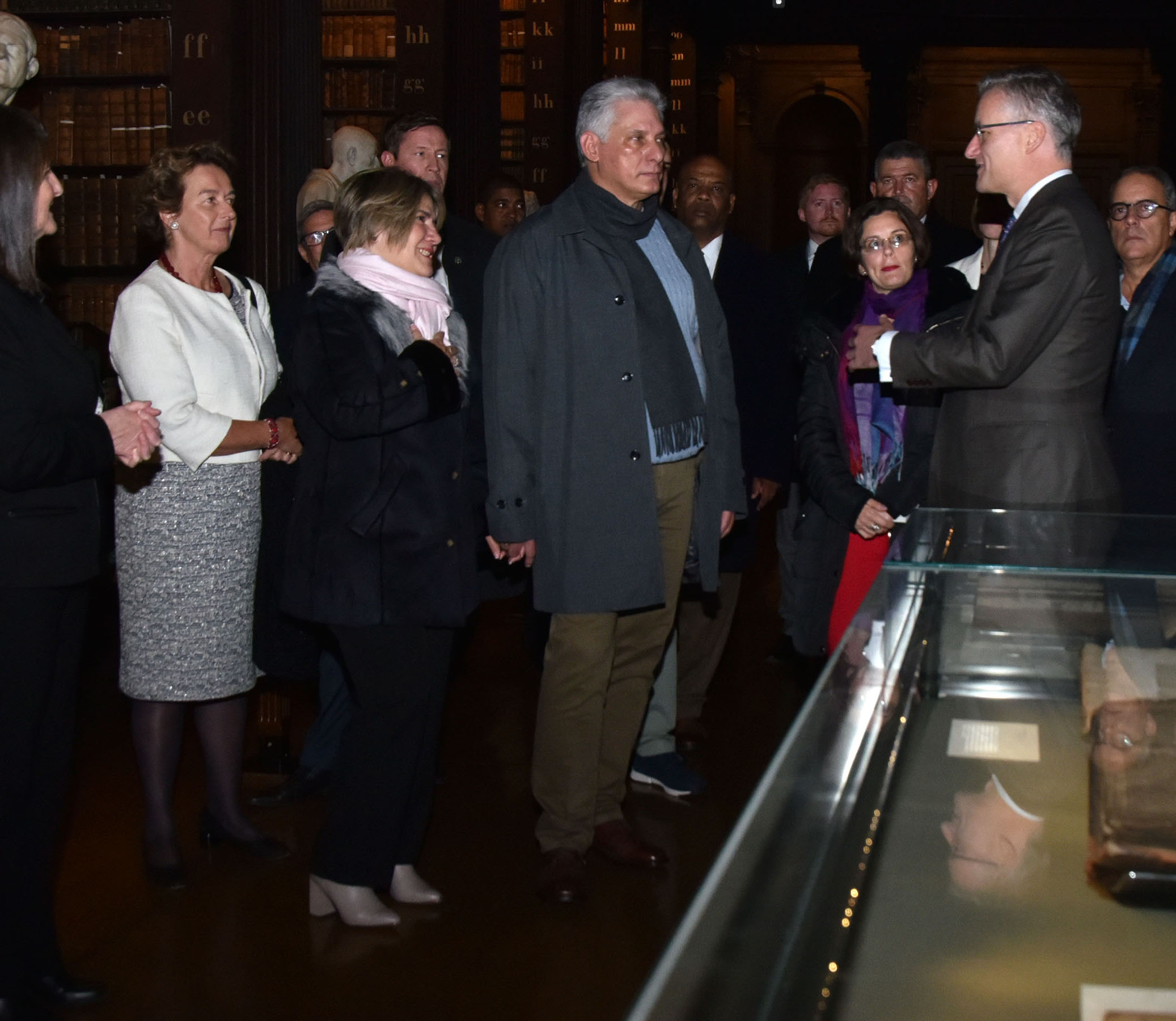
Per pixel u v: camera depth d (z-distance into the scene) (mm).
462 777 3953
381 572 2723
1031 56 19219
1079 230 2668
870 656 1298
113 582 5816
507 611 6449
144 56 6281
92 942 2777
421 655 2787
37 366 2270
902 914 919
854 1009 816
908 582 1567
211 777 3299
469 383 3225
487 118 8086
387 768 2818
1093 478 2727
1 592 2250
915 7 14742
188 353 3088
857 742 1139
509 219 5848
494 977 2615
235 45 5926
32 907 2443
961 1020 814
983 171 2834
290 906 2975
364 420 2672
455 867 3227
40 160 2336
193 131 5980
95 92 6332
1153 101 19141
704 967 672
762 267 4285
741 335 4211
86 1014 2447
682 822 3553
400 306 2822
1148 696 1279
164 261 3197
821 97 20625
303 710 4734
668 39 13453
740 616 6352
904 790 1098
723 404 3369
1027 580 1497
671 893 3059
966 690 1313
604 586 3014
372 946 2764
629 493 3029
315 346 2746
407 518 2740
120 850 3338
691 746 4234
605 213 3076
